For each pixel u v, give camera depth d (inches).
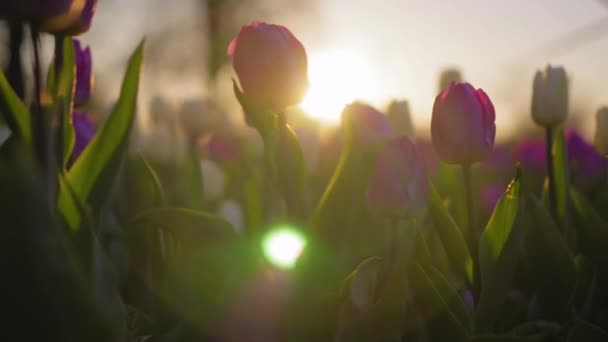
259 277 23.4
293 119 47.7
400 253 26.1
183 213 23.9
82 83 30.3
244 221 43.3
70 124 26.3
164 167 60.3
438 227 27.8
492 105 27.8
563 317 28.2
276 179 27.5
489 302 26.5
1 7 22.9
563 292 27.9
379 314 24.0
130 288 29.6
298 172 27.3
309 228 25.8
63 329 17.7
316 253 25.1
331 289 26.2
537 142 80.2
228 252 23.6
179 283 24.5
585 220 28.8
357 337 24.1
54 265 17.5
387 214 26.2
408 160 26.1
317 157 44.3
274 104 26.7
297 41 26.6
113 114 25.1
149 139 59.6
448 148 27.5
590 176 39.0
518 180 25.9
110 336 18.2
